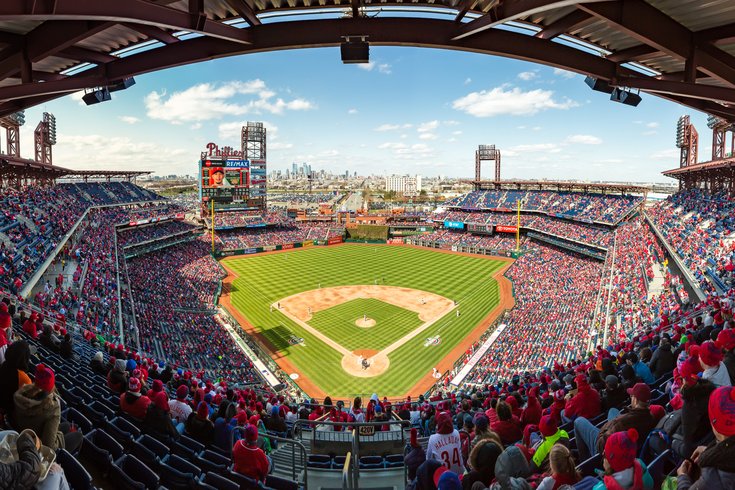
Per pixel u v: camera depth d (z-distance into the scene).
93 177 89.50
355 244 96.69
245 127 96.56
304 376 35.00
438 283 63.34
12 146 67.75
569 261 67.50
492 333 41.88
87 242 48.75
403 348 40.22
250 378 32.84
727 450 3.69
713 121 60.03
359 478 9.17
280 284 62.91
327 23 10.98
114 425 8.01
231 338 40.88
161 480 6.75
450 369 35.53
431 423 12.84
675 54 9.71
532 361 33.47
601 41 11.20
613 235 67.69
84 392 9.80
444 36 10.99
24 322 15.27
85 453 6.68
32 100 14.41
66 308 28.64
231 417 9.41
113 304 35.03
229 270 71.00
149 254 68.50
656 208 61.06
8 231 35.19
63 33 9.92
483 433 6.42
